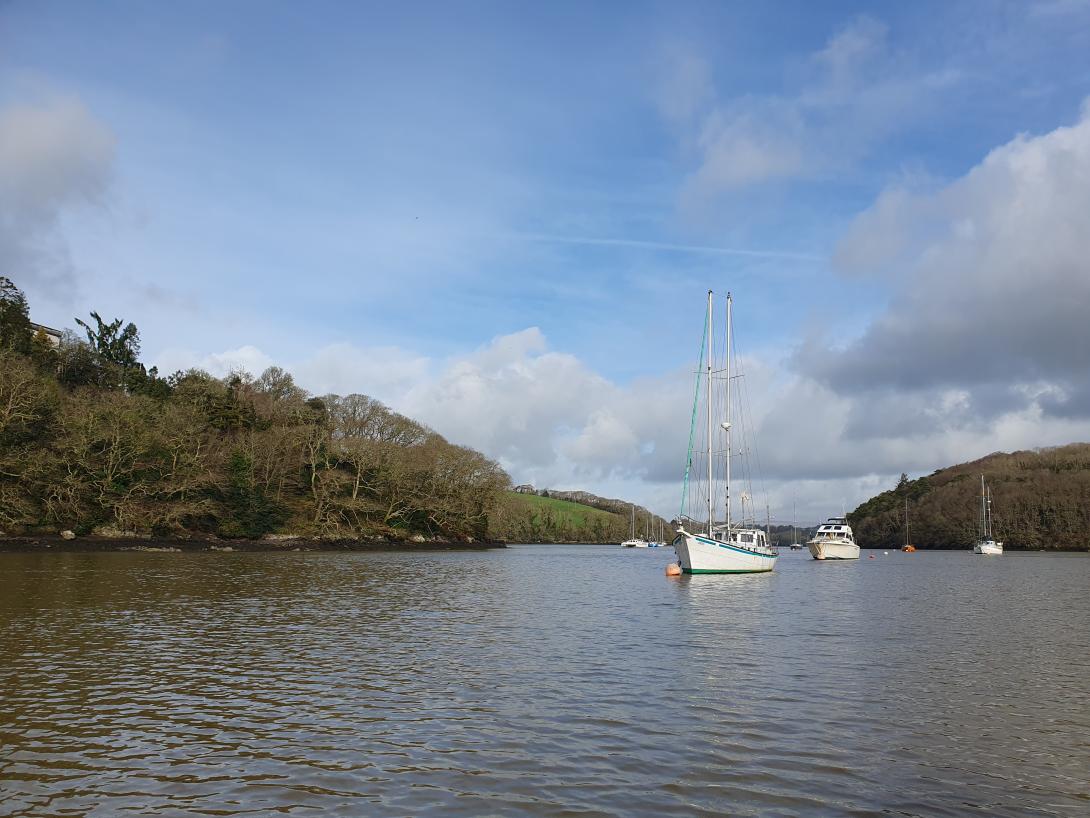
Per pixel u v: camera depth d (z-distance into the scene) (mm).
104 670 20844
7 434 77688
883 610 39688
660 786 12477
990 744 15109
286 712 16797
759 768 13438
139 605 34656
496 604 40500
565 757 13891
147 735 14953
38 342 108812
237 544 94062
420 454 127438
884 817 11375
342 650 24734
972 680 21141
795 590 53250
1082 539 170250
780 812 11492
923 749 14734
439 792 12062
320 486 111062
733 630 30953
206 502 92188
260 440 107750
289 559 78625
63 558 65000
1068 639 29094
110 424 84938
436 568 73000
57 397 89062
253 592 42406
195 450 96375
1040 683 20828
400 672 21328
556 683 20125
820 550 122688
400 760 13617
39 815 10938
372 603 39188
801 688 19875
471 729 15625
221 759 13570
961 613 38438
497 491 138625
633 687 19719
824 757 14125
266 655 23562
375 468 119125
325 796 11836
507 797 11883
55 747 14117
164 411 96062
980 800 12117
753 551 67062
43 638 25500
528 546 183375
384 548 112875
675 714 17000
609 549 195125
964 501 194625
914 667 23016
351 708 17219
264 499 102000
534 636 28609
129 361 141000
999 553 158250
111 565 58219
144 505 85625
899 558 139000
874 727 16203
